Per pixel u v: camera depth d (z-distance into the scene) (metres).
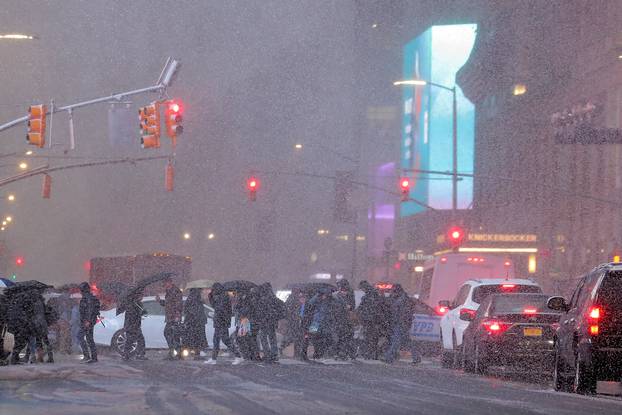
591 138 51.38
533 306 28.92
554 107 89.19
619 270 20.72
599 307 20.64
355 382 24.09
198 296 37.34
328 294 36.00
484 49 107.31
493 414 15.91
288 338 41.25
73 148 40.78
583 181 82.31
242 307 34.34
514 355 27.98
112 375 25.83
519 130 99.19
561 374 22.88
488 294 31.58
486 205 110.44
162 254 65.69
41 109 39.97
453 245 58.44
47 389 20.88
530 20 95.50
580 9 83.50
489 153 110.12
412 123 145.38
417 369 31.58
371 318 37.81
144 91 41.44
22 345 31.34
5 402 17.66
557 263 86.62
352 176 57.75
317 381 24.20
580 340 21.05
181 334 36.94
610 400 19.70
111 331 40.50
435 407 17.09
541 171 92.50
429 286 46.56
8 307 31.08
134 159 51.66
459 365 33.50
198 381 23.73
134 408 16.42
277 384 22.86
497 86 106.31
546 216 90.00
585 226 81.38
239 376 25.91
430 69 137.88
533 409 17.06
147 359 36.84
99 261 66.56
